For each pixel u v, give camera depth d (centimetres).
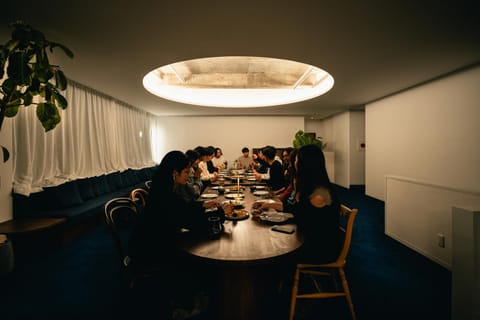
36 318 188
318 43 271
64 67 341
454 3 198
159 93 531
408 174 468
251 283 152
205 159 422
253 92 693
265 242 140
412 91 455
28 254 294
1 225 286
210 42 266
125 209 204
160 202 151
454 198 246
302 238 147
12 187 314
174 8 204
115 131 571
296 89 635
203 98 680
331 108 698
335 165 834
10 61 183
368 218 450
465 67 347
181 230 161
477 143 333
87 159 465
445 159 383
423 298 209
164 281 158
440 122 391
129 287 162
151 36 252
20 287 232
